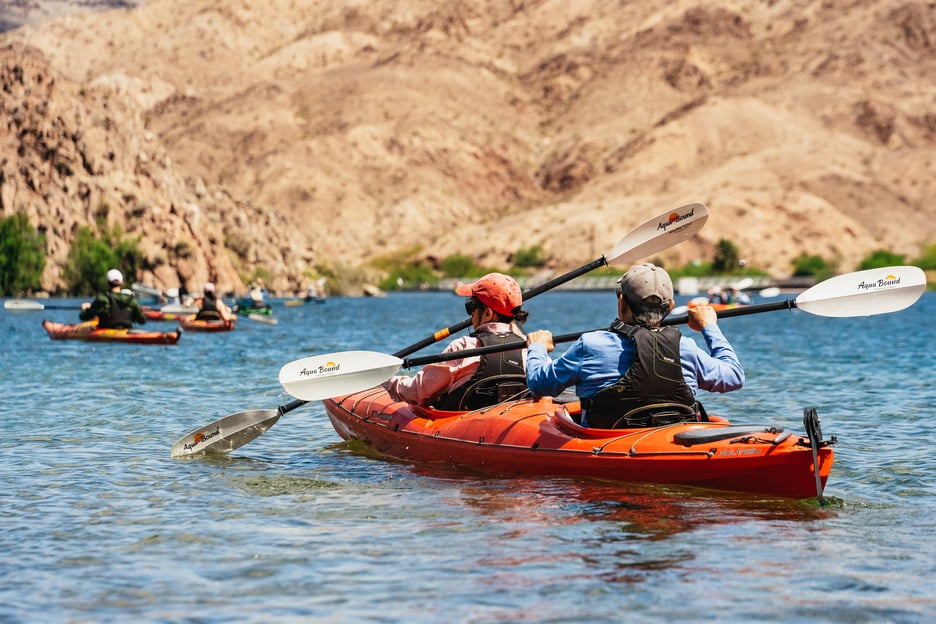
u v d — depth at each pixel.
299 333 102.06
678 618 15.25
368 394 31.78
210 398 43.12
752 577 17.17
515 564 18.00
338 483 25.45
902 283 25.47
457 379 27.80
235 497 23.86
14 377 51.25
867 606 15.71
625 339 23.48
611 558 18.30
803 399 42.56
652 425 23.44
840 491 24.08
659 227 31.72
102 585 17.11
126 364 59.28
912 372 54.78
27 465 27.89
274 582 17.17
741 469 21.83
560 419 24.88
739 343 84.06
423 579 17.22
